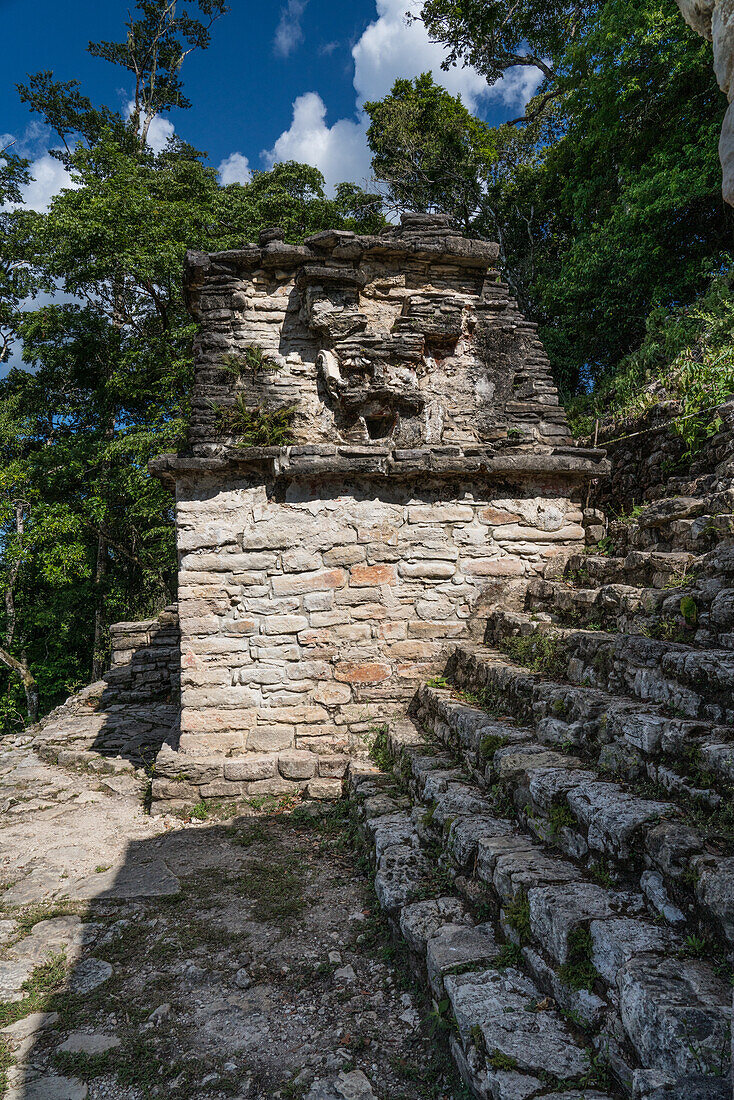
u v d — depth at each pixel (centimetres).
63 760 664
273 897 382
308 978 304
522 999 230
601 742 307
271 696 549
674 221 1113
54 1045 266
